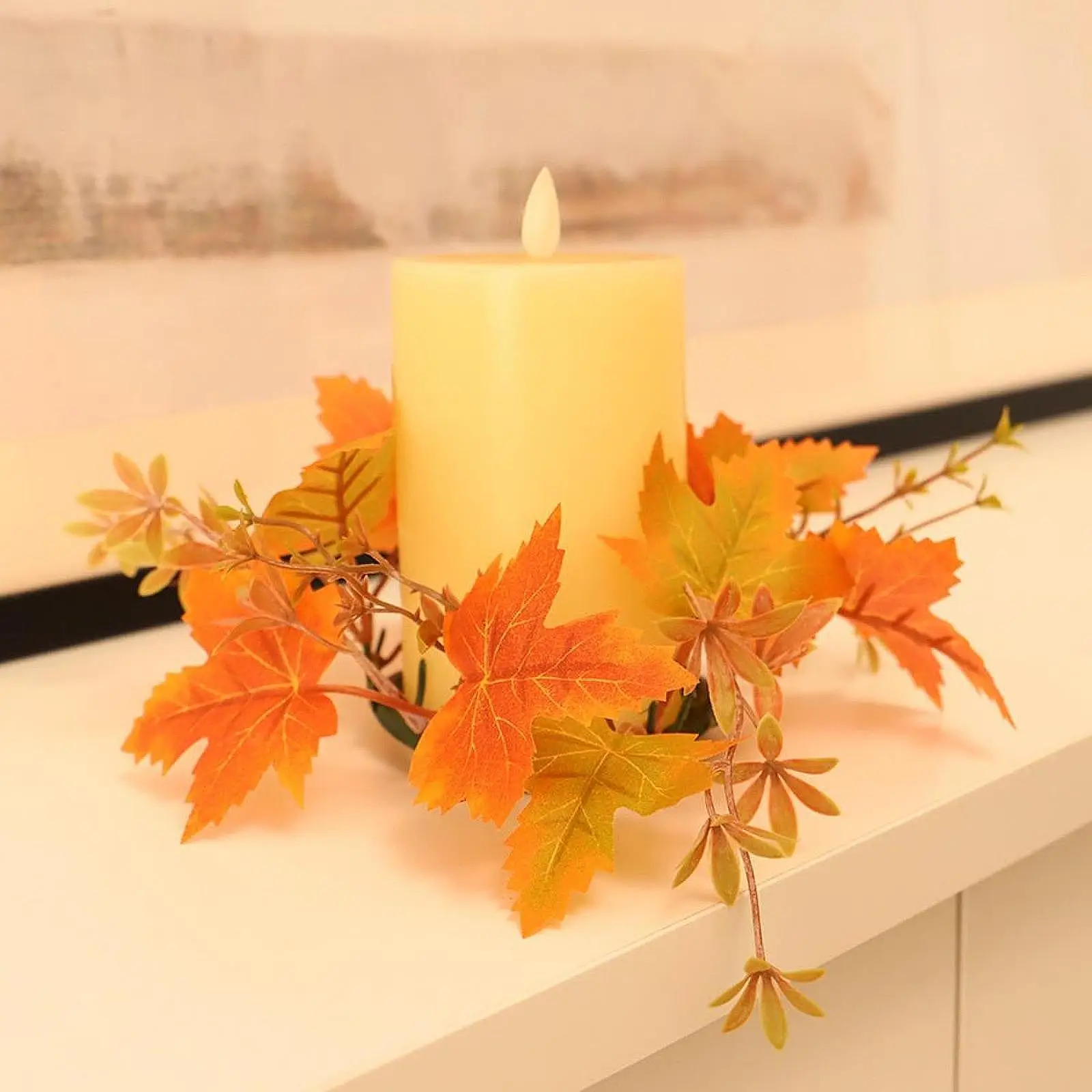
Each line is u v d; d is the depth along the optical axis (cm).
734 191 97
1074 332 129
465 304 61
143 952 57
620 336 62
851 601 65
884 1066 68
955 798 63
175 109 79
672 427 64
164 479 65
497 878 60
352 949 57
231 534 59
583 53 89
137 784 66
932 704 69
